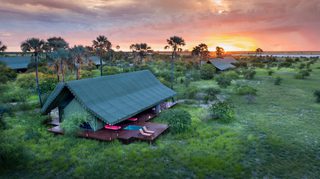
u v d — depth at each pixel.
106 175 15.08
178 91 44.19
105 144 19.83
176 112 22.56
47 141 20.42
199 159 16.77
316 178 14.53
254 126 23.86
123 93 26.45
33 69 62.16
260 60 114.50
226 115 25.34
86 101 21.83
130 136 20.83
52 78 46.59
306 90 44.53
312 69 80.69
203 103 35.06
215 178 14.67
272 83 53.81
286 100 36.19
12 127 23.64
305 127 23.42
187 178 14.72
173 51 52.56
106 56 96.00
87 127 22.97
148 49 101.00
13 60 75.00
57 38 51.34
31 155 17.30
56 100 23.70
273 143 19.39
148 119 26.58
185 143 19.81
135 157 17.23
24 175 15.24
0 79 50.22
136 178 14.73
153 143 20.06
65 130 21.30
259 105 33.12
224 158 16.95
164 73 62.59
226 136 21.12
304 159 16.84
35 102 34.84
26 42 32.34
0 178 14.88
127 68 74.00
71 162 16.61
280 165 16.06
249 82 56.09
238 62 94.56
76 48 54.25
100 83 25.19
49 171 15.71
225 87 48.66
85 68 74.81
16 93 38.97
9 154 16.17
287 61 106.00
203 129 22.81
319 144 19.25
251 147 18.81
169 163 16.45
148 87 31.12
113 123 20.77
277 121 25.48
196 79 60.88
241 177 14.70
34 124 24.78
